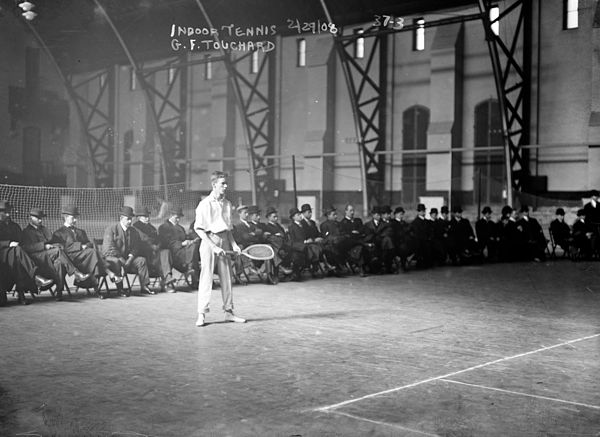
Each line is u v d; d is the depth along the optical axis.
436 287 12.67
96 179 38.84
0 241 10.05
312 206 29.38
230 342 7.00
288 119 31.94
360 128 27.44
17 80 31.20
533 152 25.09
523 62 25.19
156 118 33.28
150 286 12.08
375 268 15.45
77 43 35.03
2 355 6.25
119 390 4.97
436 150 26.44
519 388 5.09
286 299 10.81
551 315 9.18
